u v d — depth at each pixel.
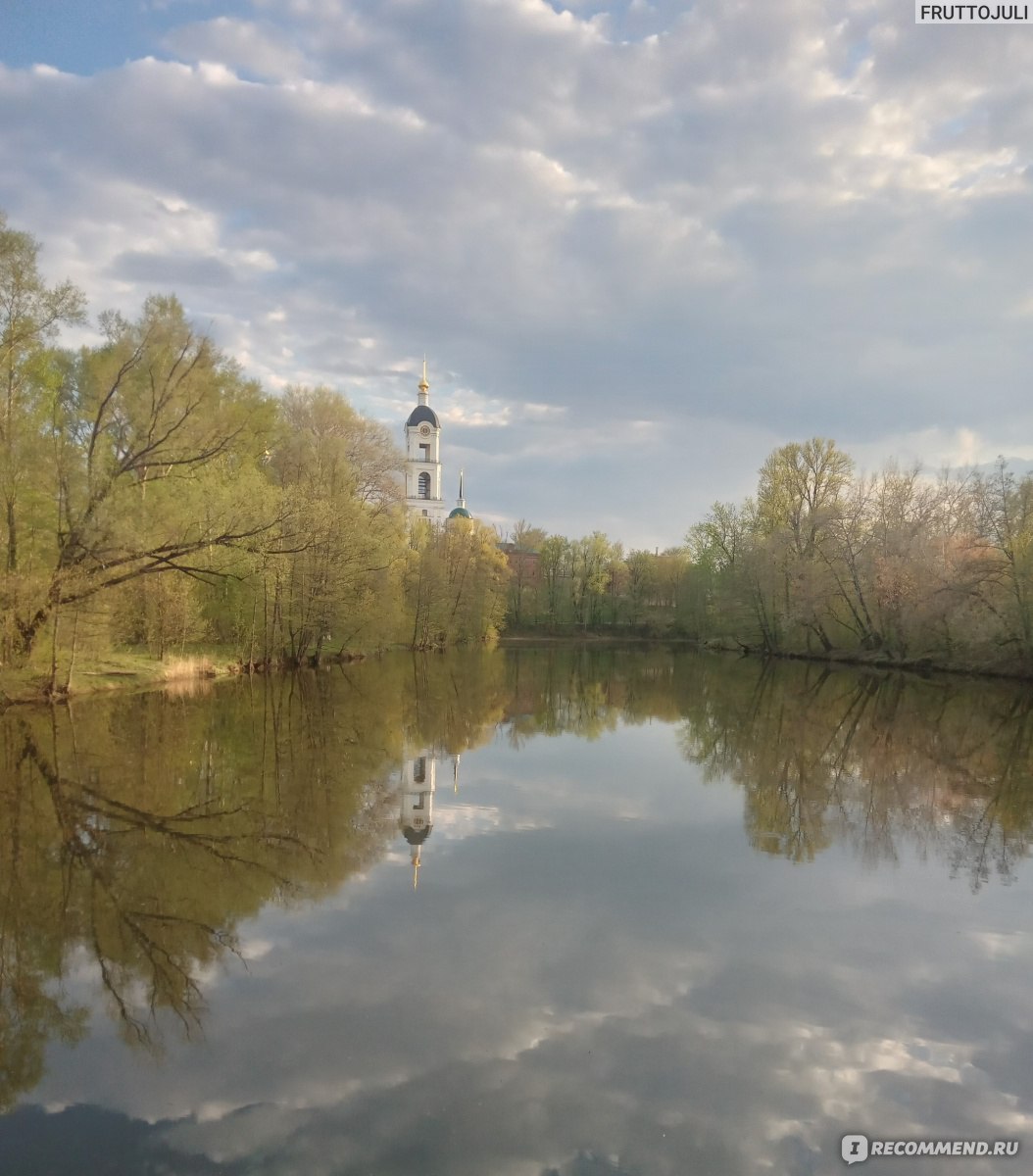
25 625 21.94
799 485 54.88
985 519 38.66
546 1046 6.05
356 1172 4.65
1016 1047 6.23
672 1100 5.42
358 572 37.16
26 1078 5.61
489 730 22.00
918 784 15.85
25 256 20.34
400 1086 5.52
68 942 7.83
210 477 28.27
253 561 31.00
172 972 7.20
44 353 21.61
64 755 16.36
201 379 22.28
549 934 8.19
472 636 68.06
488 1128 5.06
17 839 11.02
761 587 57.03
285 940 7.93
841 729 23.12
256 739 18.78
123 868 9.90
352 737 19.61
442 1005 6.65
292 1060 5.82
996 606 38.47
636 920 8.63
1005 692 33.72
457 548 64.38
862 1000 6.95
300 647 38.28
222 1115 5.18
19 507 21.14
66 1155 4.80
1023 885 10.02
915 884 10.02
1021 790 15.44
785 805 14.04
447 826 12.23
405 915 8.60
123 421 21.88
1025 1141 5.10
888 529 46.97
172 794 13.53
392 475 47.22
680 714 26.30
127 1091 5.45
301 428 41.19
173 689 27.50
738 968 7.52
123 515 20.78
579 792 14.80
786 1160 4.84
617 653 67.19
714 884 9.88
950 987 7.22
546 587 96.62
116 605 24.88
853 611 50.12
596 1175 4.67
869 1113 5.29
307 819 12.23
